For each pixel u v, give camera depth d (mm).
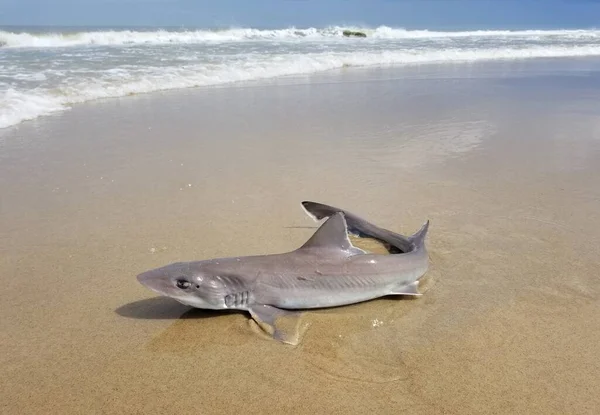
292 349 4230
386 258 4988
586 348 4273
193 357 4125
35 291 5047
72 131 11062
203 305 4504
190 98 14758
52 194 7598
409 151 9875
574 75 20625
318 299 4695
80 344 4262
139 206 7223
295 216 6957
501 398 3723
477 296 5043
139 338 4344
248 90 16203
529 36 48188
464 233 6426
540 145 10266
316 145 10258
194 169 8781
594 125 11891
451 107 13859
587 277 5406
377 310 4793
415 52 27250
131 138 10617
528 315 4727
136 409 3598
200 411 3592
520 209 7176
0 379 3842
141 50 24609
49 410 3568
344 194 7715
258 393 3766
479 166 9016
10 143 10094
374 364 4074
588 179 8383
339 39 38062
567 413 3588
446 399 3715
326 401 3699
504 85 17781
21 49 24125
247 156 9516
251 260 4730
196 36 35188
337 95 15602
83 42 29219
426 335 4430
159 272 4500
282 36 40406
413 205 7324
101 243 6098
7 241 6102
